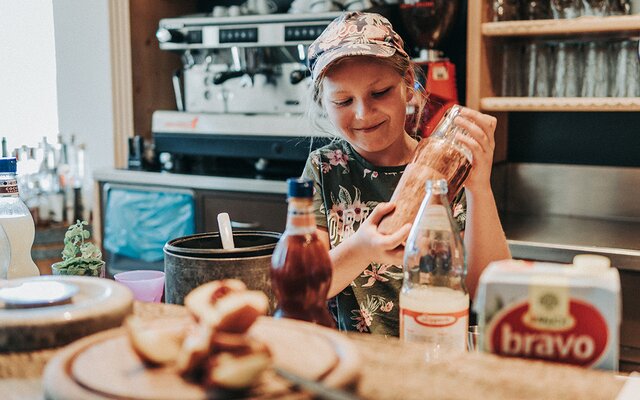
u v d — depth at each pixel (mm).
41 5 3562
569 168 2627
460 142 1144
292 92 2793
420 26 2494
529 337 742
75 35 3441
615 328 718
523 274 750
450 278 941
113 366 653
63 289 890
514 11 2445
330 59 1288
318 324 831
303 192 825
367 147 1369
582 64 2391
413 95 1540
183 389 602
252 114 2834
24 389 697
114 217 2930
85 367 650
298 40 2639
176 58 3268
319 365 638
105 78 3385
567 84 2398
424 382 679
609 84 2348
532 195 2699
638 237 2191
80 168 3258
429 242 943
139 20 3070
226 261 977
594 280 728
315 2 2725
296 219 829
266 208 2592
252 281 988
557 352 737
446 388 666
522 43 2566
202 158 3113
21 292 876
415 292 875
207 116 2875
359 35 1313
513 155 2771
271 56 2824
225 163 3090
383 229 1076
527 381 681
